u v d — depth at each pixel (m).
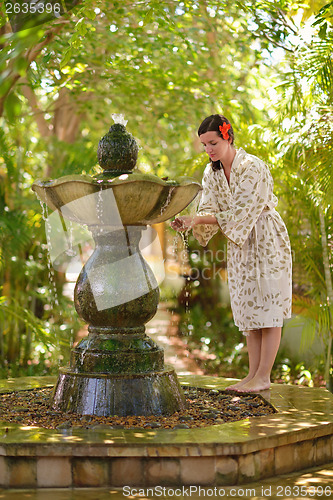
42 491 2.49
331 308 4.98
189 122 8.29
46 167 7.98
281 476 2.75
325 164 4.71
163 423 2.98
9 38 2.04
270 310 3.63
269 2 5.28
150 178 2.97
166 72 7.15
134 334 3.32
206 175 3.80
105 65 6.82
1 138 6.19
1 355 6.25
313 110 5.04
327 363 5.12
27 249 6.43
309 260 5.11
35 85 6.28
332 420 3.02
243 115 6.35
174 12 6.07
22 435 2.66
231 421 3.08
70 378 3.24
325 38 4.36
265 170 3.59
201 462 2.56
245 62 8.15
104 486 2.53
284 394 3.68
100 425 2.87
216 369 6.60
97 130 10.23
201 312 8.06
